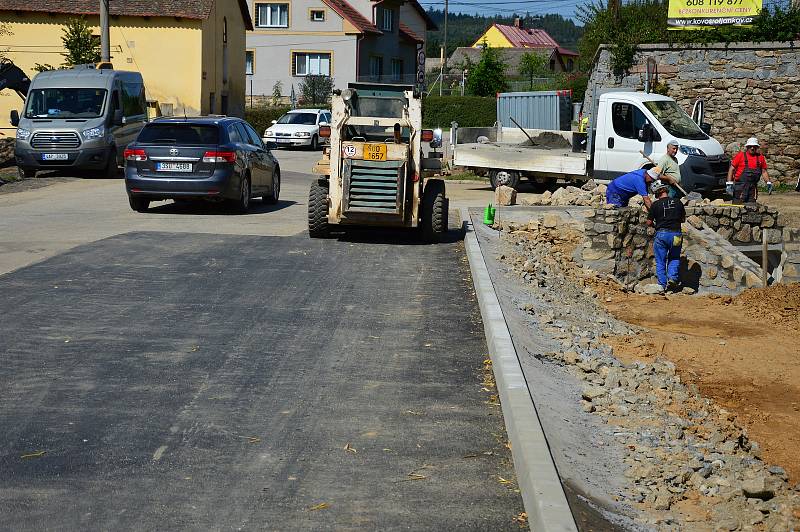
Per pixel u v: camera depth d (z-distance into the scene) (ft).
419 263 47.19
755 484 19.31
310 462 21.04
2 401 24.90
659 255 58.13
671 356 38.01
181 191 62.95
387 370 28.55
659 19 116.88
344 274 43.55
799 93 99.71
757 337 43.68
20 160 94.79
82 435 22.53
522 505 18.89
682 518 18.28
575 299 47.09
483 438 22.80
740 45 100.53
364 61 235.40
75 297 37.22
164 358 29.22
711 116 102.42
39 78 98.68
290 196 83.46
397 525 17.87
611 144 81.05
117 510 18.38
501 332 30.37
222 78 168.14
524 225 61.11
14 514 18.13
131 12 151.23
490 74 239.71
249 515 18.22
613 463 21.22
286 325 33.76
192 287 39.68
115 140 97.25
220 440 22.33
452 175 108.37
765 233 62.95
